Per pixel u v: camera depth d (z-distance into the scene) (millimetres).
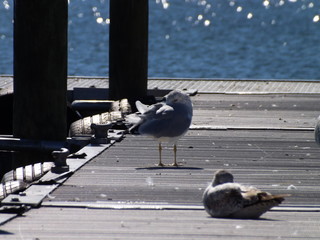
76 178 12953
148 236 9180
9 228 9570
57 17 16984
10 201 11008
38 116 17078
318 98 24281
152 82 27047
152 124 14047
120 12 21922
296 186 12664
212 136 17781
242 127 18891
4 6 124188
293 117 20734
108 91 23438
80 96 23922
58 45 17031
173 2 144250
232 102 23312
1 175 16891
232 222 10000
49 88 17031
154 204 11172
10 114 20422
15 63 17109
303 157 15320
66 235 9203
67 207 10938
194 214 10578
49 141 16875
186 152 15734
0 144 16984
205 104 22875
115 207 10922
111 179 12922
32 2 16859
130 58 21984
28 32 16922
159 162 14266
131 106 21688
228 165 14383
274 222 10039
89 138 16938
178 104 14156
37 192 11680
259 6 133875
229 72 49000
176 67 51062
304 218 10391
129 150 15883
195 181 12875
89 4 134750
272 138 17609
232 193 10219
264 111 21734
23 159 16844
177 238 9094
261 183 12859
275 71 49781
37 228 9570
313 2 140000
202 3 142625
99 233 9312
